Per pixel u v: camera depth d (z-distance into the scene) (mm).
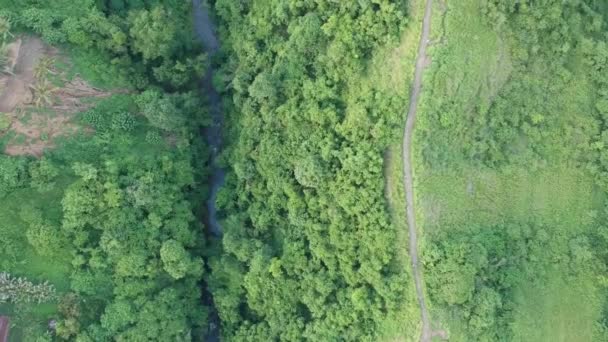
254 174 77688
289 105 73562
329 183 70438
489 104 69625
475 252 66688
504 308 69000
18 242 73875
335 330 71000
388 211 67688
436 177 67500
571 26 71938
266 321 76625
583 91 73250
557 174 73250
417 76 66688
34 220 73000
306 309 75312
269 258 74875
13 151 74875
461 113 67562
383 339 68688
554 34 70875
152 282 75562
